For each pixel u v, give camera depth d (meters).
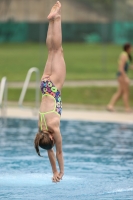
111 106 40.34
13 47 89.44
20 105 37.38
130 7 94.12
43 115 17.88
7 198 16.88
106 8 98.94
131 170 21.33
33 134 30.48
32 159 23.69
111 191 17.84
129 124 34.50
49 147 17.64
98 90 47.34
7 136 29.72
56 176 18.12
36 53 79.81
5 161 23.16
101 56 77.38
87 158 23.83
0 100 33.88
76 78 54.09
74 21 98.75
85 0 100.25
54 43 18.31
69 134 30.48
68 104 44.69
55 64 18.27
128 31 93.44
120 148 26.30
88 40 98.44
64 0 99.19
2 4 92.44
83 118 36.94
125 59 39.22
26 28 94.81
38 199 16.73
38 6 92.94
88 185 18.78
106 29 94.69
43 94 18.23
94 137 29.48
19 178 19.95
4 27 96.25
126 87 39.72
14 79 54.91
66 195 17.31
